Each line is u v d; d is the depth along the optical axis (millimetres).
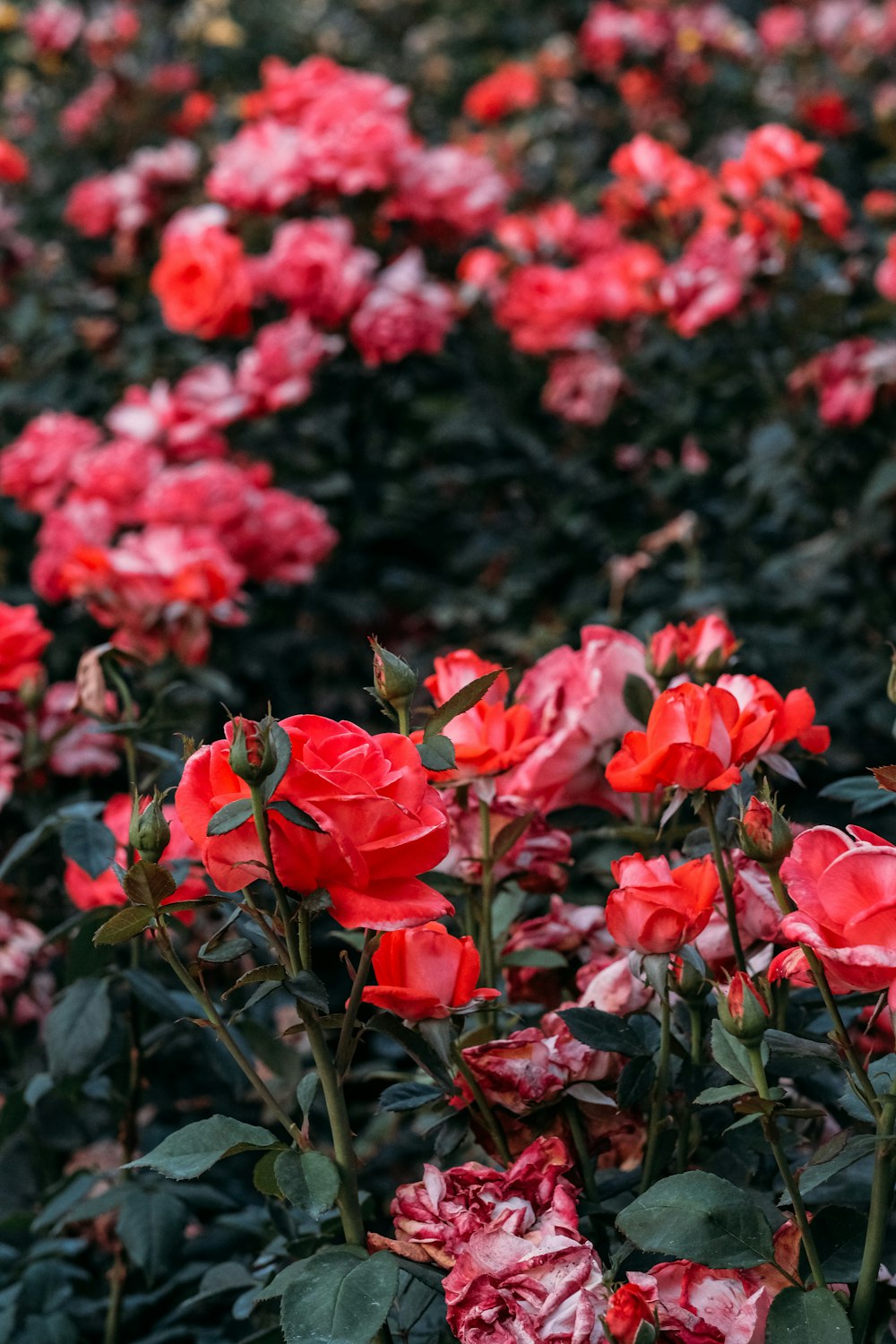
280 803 1029
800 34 5090
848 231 2996
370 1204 1240
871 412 2412
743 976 1052
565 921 1301
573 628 2631
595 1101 1166
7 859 1421
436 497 3205
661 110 4586
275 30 5609
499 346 3328
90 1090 1561
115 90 4449
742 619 2457
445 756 1093
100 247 3957
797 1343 1032
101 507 2219
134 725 1432
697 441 2801
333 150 2656
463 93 5492
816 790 2004
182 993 1486
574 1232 1090
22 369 3256
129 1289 1514
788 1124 1250
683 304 2424
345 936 1264
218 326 2564
